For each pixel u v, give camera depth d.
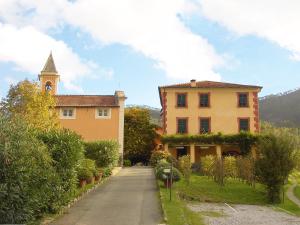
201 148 47.09
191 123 47.09
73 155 15.87
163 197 20.86
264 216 20.03
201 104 47.44
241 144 44.84
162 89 47.81
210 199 24.98
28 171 10.84
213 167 31.91
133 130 52.00
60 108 46.12
